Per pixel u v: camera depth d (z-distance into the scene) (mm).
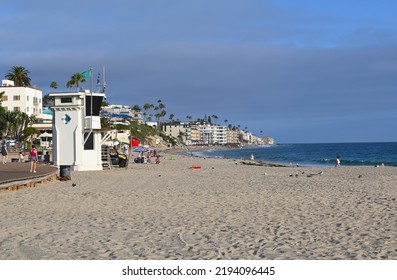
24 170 29328
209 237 10680
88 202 17234
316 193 19531
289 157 101812
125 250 9492
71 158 36906
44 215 14086
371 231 11133
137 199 18125
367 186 22438
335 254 9062
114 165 43375
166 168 43469
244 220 12938
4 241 10344
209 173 36156
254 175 33438
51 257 9008
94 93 37125
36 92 98250
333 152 138500
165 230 11523
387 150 151875
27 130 79062
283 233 11047
